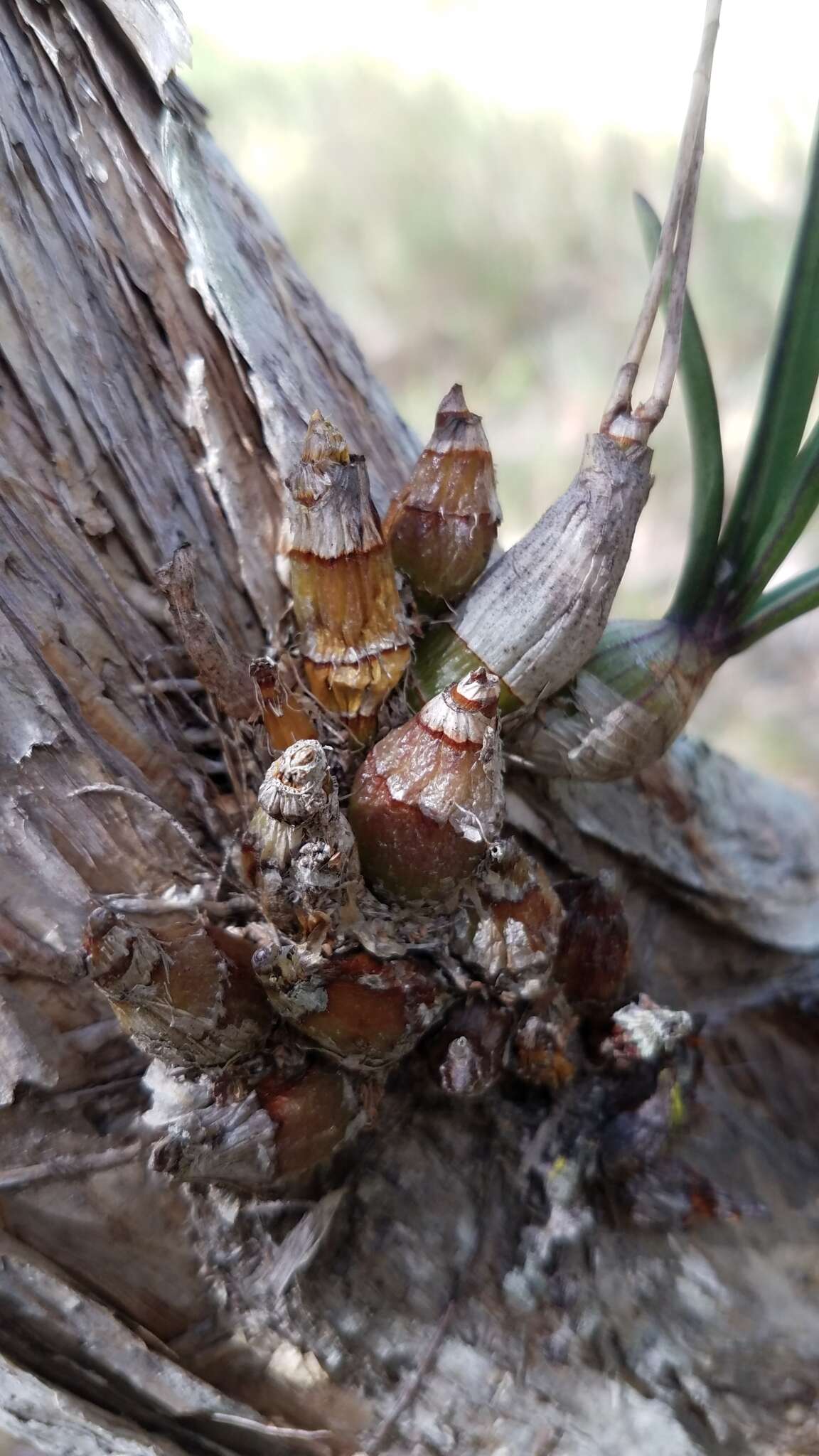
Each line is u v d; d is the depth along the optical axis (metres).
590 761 0.21
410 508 0.20
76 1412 0.19
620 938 0.20
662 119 0.86
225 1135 0.18
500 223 0.83
